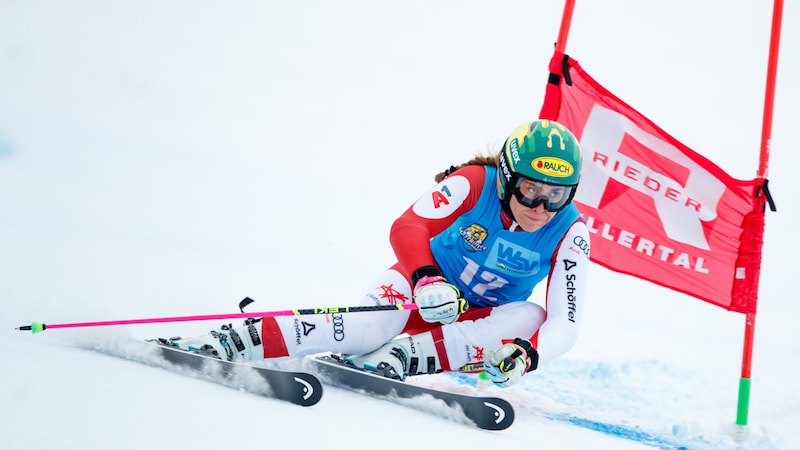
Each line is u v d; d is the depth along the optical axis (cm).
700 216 1900
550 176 1388
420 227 1466
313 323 1417
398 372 1430
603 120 1953
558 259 1515
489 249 1551
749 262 1839
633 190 1942
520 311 1509
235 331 1372
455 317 1331
